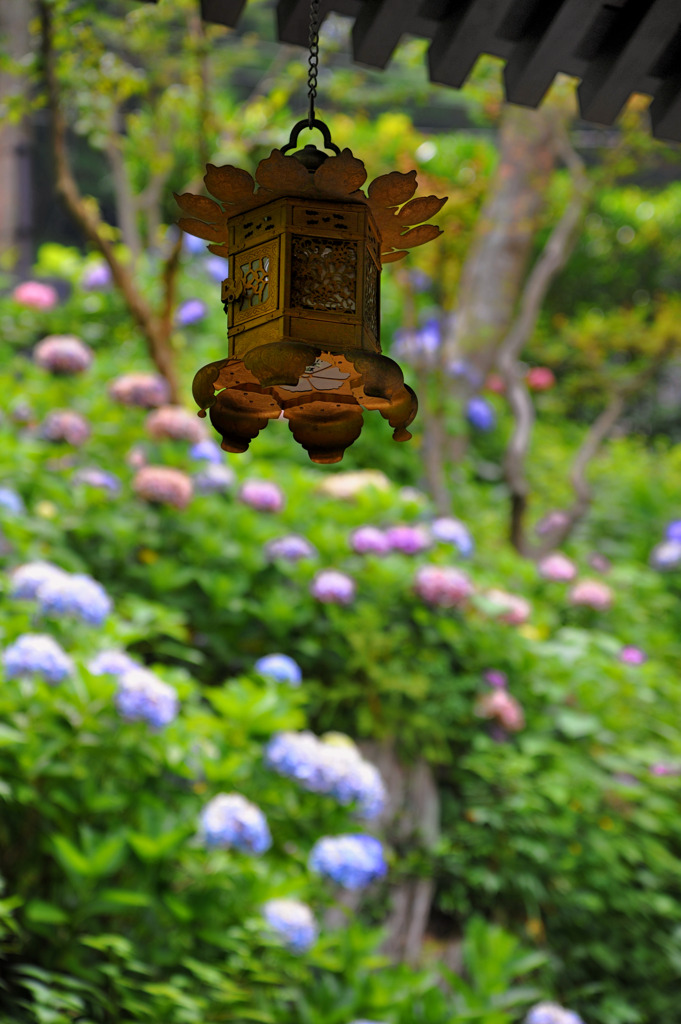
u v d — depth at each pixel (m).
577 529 7.51
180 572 4.51
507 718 4.68
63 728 3.14
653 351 7.87
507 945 3.76
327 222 1.63
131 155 8.15
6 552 4.29
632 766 4.79
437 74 2.70
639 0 2.46
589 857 4.50
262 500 4.99
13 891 3.07
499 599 5.04
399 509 5.42
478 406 7.60
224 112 6.93
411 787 4.51
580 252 10.83
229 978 3.19
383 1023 3.23
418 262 6.64
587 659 5.21
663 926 4.59
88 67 5.52
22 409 5.50
